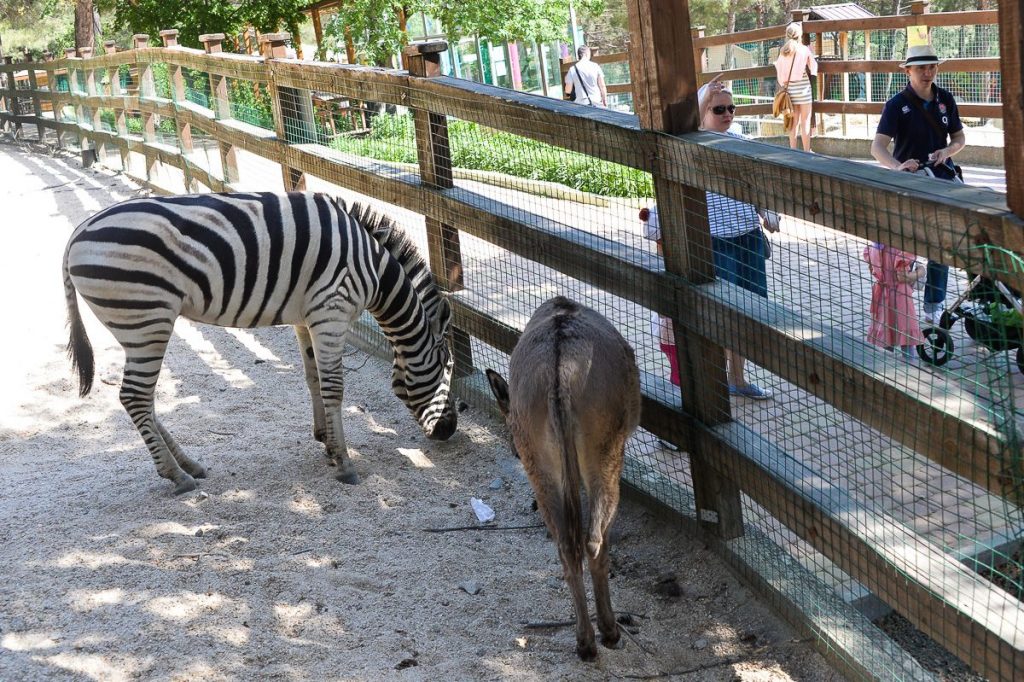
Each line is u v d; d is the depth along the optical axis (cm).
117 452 534
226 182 914
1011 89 237
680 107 374
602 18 3594
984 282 325
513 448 437
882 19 1222
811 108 1262
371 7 1617
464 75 1905
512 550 428
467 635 366
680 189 376
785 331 338
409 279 523
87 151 1485
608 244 437
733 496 402
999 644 264
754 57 1589
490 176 1080
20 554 417
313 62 648
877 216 283
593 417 342
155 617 370
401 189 579
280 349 700
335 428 488
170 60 1032
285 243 470
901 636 371
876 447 463
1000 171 1070
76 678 333
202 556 416
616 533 445
